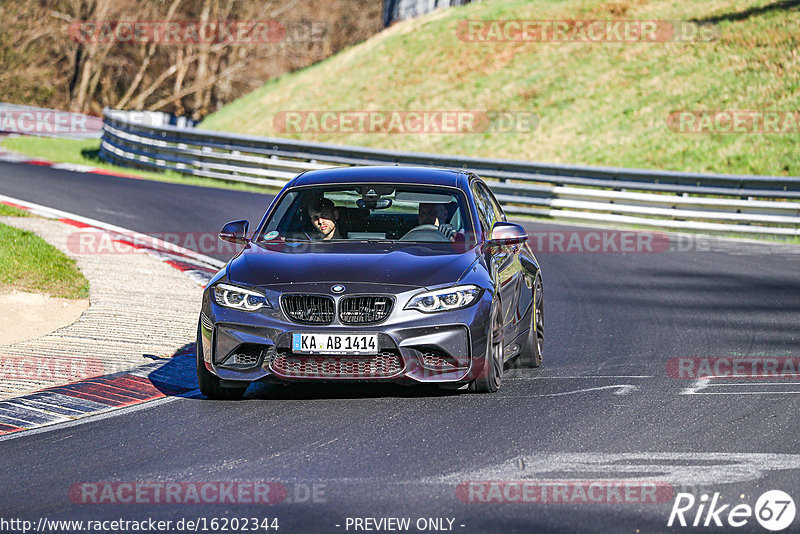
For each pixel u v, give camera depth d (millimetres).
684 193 70000
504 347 26312
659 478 18203
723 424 22125
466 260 25469
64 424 22766
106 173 87188
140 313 35781
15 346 30531
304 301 23984
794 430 21562
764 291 44000
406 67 144375
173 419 23109
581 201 72250
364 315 23781
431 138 122562
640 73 120375
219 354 24312
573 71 127562
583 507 16672
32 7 198750
